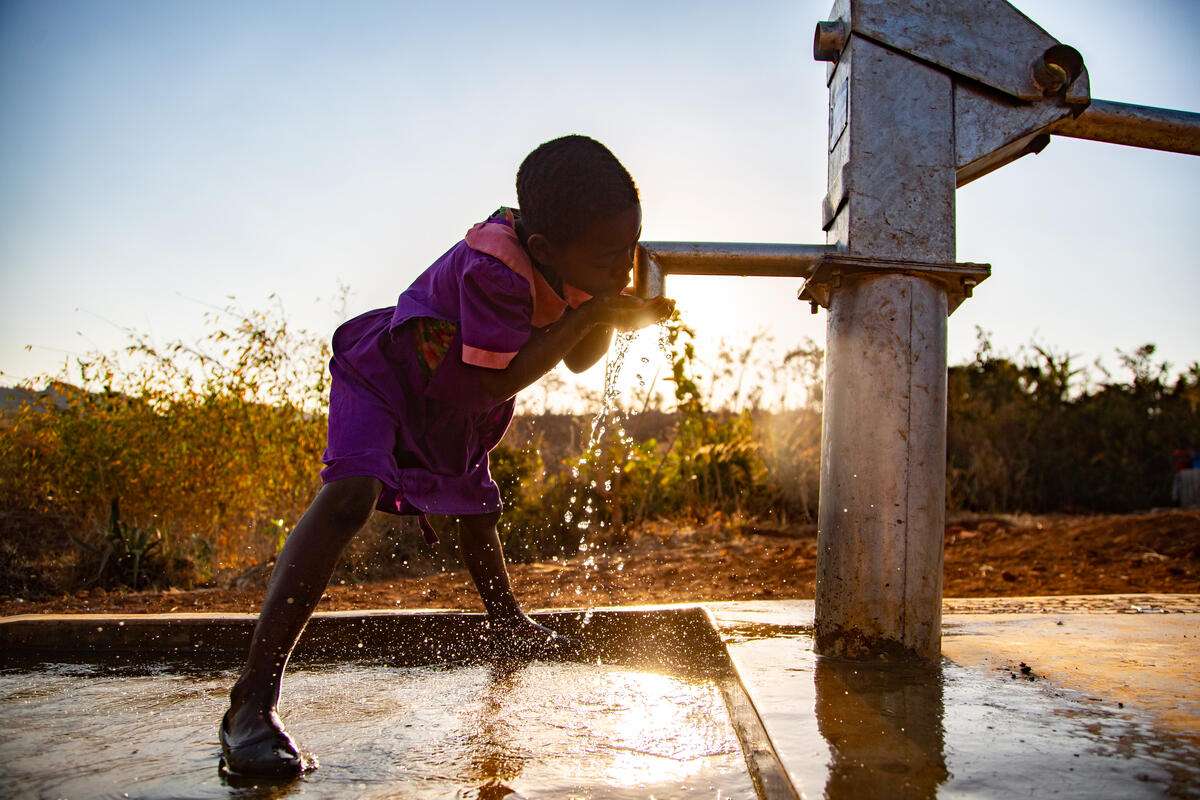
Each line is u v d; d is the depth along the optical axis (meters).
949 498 8.49
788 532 6.87
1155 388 10.07
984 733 1.45
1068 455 9.21
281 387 6.18
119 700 2.09
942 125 2.21
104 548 5.46
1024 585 4.20
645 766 1.53
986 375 10.62
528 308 2.14
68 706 2.03
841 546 2.09
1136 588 3.99
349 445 2.02
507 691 2.15
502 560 2.73
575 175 2.11
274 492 6.12
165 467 5.76
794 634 2.39
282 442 6.08
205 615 2.96
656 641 2.85
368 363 2.17
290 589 1.82
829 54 2.33
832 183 2.32
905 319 2.11
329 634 2.80
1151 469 9.45
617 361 2.52
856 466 2.09
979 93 2.23
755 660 2.04
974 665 1.99
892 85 2.20
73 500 5.77
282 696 2.10
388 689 2.18
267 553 6.05
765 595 4.02
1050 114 2.24
